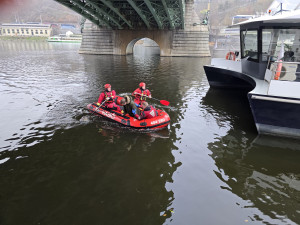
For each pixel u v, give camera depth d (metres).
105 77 15.71
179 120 7.87
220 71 11.43
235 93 11.89
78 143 6.07
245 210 3.90
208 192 4.33
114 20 30.16
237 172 4.98
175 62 26.69
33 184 4.44
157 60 28.83
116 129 6.94
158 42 34.78
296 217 3.77
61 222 3.55
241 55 9.95
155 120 7.00
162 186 4.46
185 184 4.54
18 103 9.20
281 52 7.16
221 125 7.55
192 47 34.91
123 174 4.81
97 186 4.41
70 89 11.86
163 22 33.41
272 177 4.83
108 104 7.66
